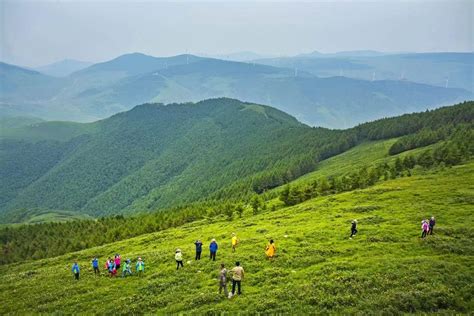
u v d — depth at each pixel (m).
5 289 52.44
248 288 37.22
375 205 69.25
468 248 40.34
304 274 38.28
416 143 173.12
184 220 112.31
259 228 68.56
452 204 63.72
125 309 36.84
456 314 27.28
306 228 59.59
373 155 199.00
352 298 31.22
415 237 46.91
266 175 192.62
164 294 39.22
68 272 56.72
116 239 109.56
